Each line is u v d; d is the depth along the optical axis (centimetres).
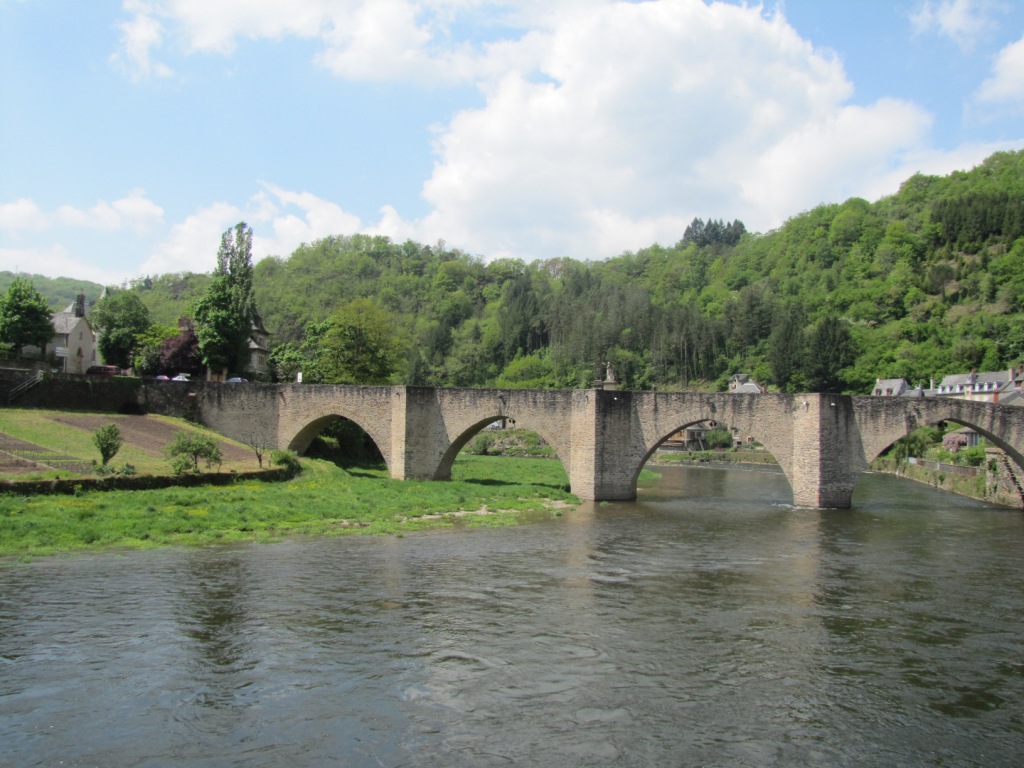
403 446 5503
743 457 11569
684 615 2314
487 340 17362
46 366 6700
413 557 3031
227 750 1399
